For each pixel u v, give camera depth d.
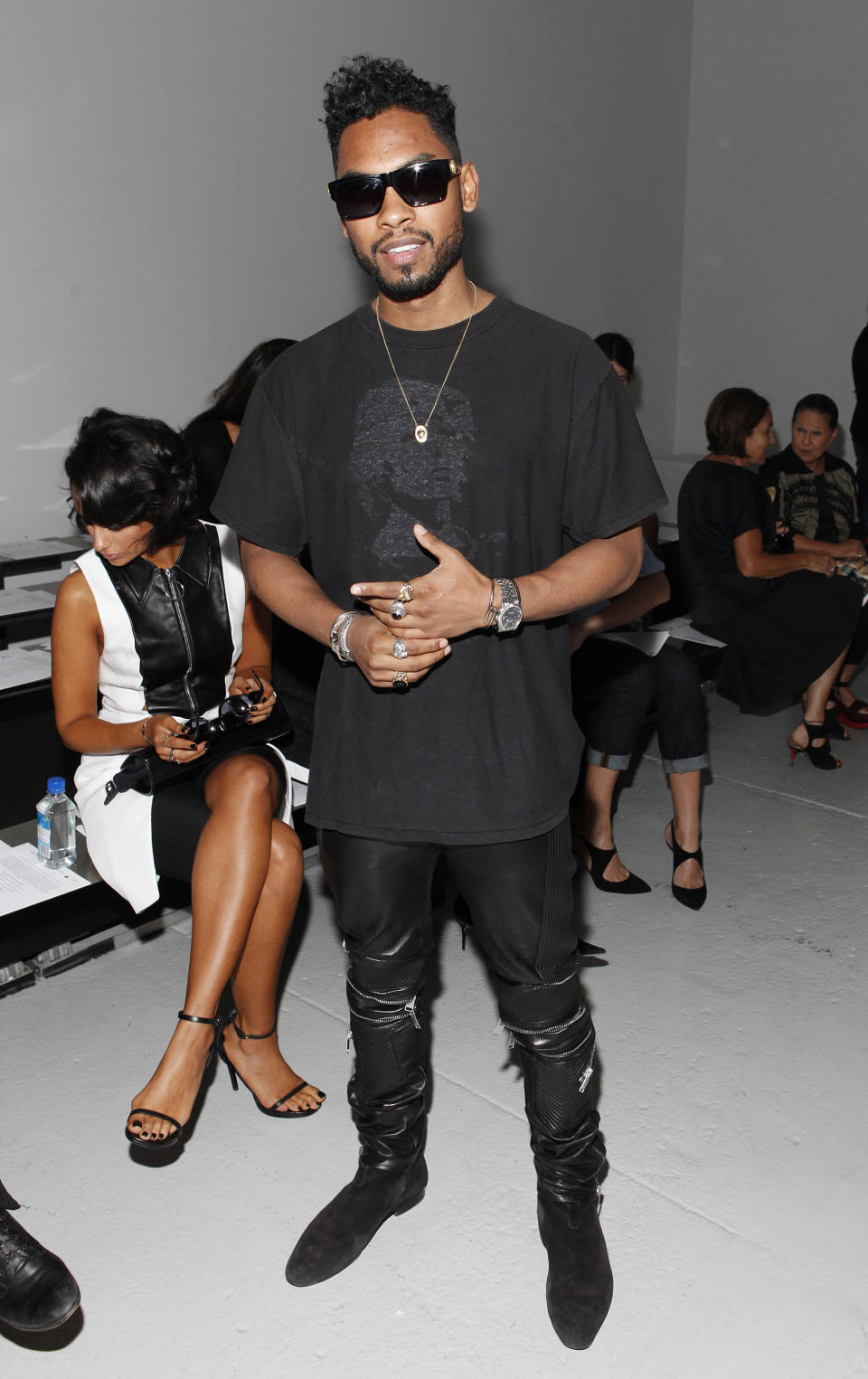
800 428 4.43
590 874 3.29
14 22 3.88
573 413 1.53
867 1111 2.30
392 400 1.54
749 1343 1.76
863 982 2.77
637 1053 2.48
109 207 4.26
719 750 4.31
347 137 1.46
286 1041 2.51
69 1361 1.72
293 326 4.93
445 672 1.55
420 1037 1.90
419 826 1.58
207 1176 2.10
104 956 2.85
